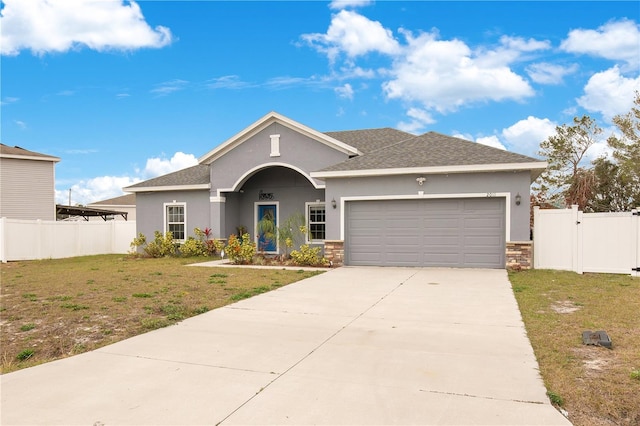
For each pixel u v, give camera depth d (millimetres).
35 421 3770
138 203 21062
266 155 17812
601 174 22078
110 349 5801
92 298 9234
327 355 5508
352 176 14789
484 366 5039
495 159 13516
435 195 14023
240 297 9234
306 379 4695
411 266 14453
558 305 8242
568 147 25469
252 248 16203
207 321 7293
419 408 3975
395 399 4168
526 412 3883
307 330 6719
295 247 18891
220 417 3828
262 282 11328
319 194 18797
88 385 4562
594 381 4523
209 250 18875
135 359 5387
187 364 5195
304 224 18344
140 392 4371
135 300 8977
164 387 4496
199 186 19172
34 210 26875
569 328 6578
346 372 4895
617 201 22062
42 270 14812
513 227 13289
